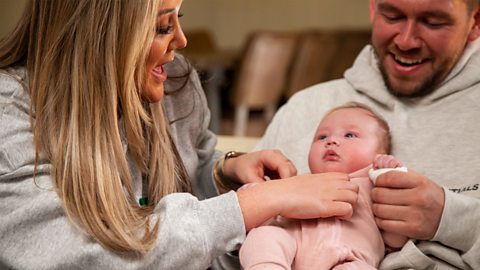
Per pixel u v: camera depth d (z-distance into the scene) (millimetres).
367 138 1474
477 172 1460
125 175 1315
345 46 4195
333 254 1278
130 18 1245
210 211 1232
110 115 1269
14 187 1240
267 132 1845
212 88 4316
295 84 4289
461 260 1336
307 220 1339
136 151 1411
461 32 1520
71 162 1239
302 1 5805
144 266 1190
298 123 1774
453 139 1521
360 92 1728
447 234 1320
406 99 1621
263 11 5902
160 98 1380
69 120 1266
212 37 5984
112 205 1233
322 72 4230
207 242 1206
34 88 1294
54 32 1280
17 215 1209
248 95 4355
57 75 1280
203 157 1715
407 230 1322
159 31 1312
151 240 1190
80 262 1182
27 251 1200
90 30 1249
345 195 1298
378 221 1356
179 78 1631
